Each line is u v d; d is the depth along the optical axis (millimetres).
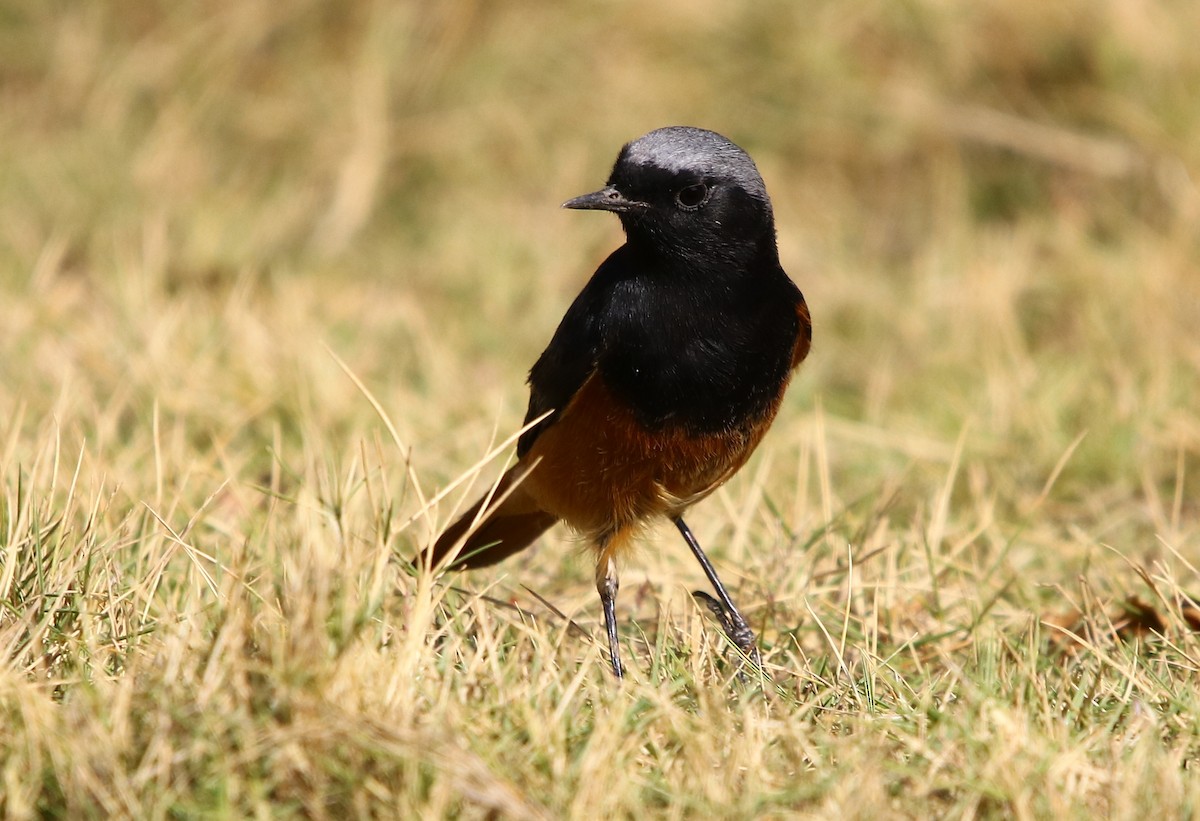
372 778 6301
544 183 18297
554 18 19094
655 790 6578
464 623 8312
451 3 19109
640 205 8773
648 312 8859
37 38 19016
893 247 17406
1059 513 11844
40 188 17156
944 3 18016
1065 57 17641
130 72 18844
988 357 14062
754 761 6660
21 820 6113
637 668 7961
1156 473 12195
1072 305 15031
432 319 15703
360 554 7609
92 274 15734
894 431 13117
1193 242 15453
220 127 18594
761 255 9055
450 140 18500
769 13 18484
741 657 8195
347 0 19188
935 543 10070
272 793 6301
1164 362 13258
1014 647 8508
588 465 9133
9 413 11539
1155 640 8812
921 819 6477
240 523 9531
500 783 6188
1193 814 6391
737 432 9180
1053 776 6625
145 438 11312
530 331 15594
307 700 6391
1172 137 16625
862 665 8469
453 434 12602
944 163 17875
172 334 13227
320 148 18438
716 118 18453
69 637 7414
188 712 6414
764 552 10328
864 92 18109
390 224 17969
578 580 10227
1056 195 17250
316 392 12719
